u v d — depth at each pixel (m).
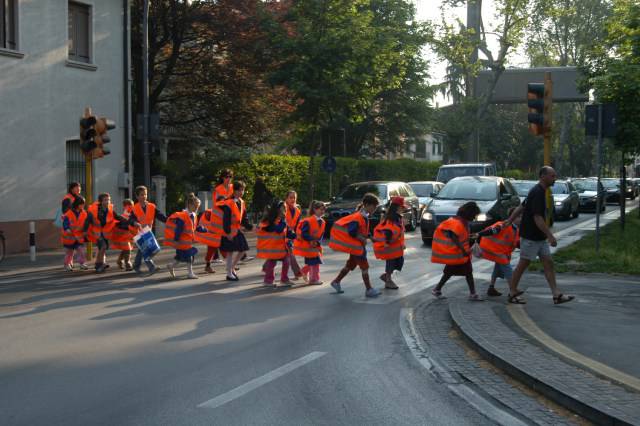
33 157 18.48
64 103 19.36
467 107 36.12
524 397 5.72
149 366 6.57
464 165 29.14
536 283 11.80
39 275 13.28
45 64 18.78
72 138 19.62
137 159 25.38
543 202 9.58
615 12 21.84
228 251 12.56
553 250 16.03
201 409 5.31
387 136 51.03
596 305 9.62
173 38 24.95
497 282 12.27
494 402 5.61
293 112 25.09
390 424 5.05
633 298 10.20
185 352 7.14
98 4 20.41
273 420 5.09
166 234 13.02
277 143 30.08
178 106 26.84
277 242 11.94
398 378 6.28
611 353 6.83
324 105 24.33
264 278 12.16
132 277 13.02
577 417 5.22
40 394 5.66
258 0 24.33
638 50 20.56
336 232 10.95
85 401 5.48
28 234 18.33
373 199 10.96
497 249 10.20
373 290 10.94
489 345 7.14
